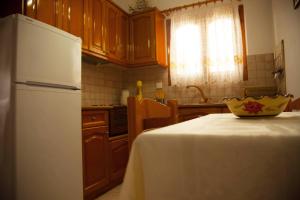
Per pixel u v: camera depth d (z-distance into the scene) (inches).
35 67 55.7
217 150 18.9
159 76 134.0
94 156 81.9
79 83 70.4
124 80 141.4
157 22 124.4
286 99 34.4
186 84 125.7
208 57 120.9
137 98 32.3
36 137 54.9
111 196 83.8
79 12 91.4
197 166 19.4
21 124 51.7
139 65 127.0
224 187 18.5
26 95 53.2
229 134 19.4
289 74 82.8
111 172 91.1
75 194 66.1
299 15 68.9
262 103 34.6
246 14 115.8
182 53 126.3
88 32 96.0
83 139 77.0
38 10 72.4
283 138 17.3
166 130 23.1
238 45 115.1
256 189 17.5
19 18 52.6
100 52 103.0
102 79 122.3
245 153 18.1
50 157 58.4
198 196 19.2
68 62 66.1
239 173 18.1
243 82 115.8
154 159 20.7
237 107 36.4
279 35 96.2
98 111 85.6
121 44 121.3
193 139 19.7
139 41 126.2
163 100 125.5
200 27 123.2
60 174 61.2
